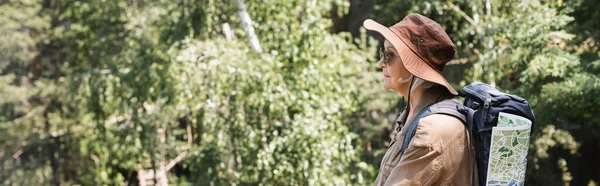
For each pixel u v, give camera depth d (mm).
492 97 1790
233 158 9102
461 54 9938
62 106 12672
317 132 7883
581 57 7738
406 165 1787
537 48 7715
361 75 9914
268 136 8156
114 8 11180
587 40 7992
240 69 7867
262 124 8211
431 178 1767
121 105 9844
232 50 8117
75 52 12320
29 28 12594
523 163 1790
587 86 7219
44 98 12750
